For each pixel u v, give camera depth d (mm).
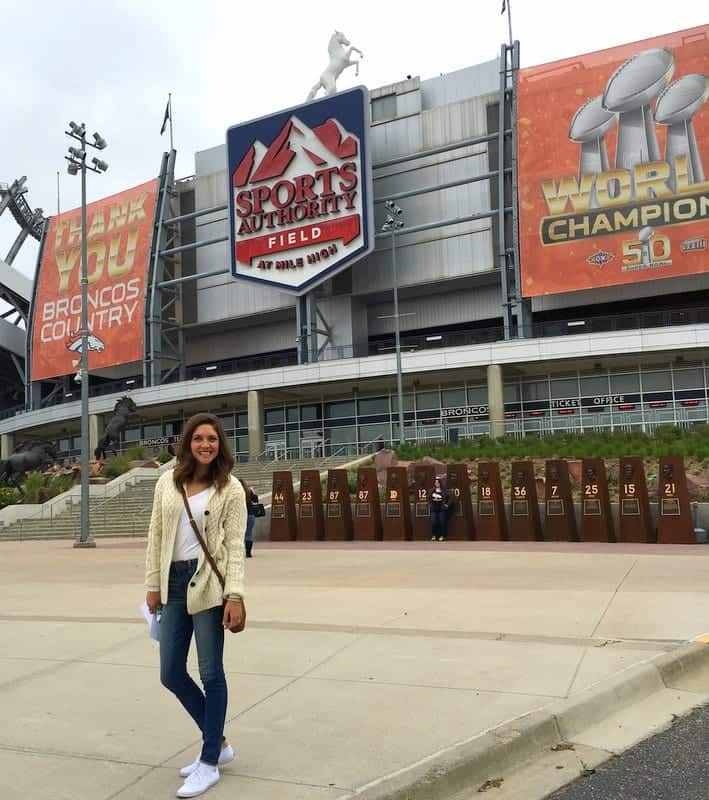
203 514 4383
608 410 46781
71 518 34719
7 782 4430
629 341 43812
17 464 40125
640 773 4613
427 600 10211
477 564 15023
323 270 53125
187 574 4367
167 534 4398
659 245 46219
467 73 57344
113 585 13328
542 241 48500
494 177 53062
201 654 4348
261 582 12883
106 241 63594
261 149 56125
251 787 4246
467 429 48938
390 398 51656
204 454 4469
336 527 24750
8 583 14211
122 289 61750
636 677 6047
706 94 46094
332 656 7156
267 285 55094
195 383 53906
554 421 41781
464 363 46500
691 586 10898
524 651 7070
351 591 11344
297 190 54531
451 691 5887
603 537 21250
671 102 46750
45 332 65562
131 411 46812
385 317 56969
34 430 66688
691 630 7773
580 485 25766
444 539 23141
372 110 58344
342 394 53000
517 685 5980
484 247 53219
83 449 25578
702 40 46594
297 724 5270
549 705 5422
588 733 5262
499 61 56500
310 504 25203
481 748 4621
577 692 5715
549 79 49750
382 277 56000
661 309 52781
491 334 51406
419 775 4281
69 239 66188
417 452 32625
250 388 51844
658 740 5137
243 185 56562
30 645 8148
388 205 46625
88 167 28828
